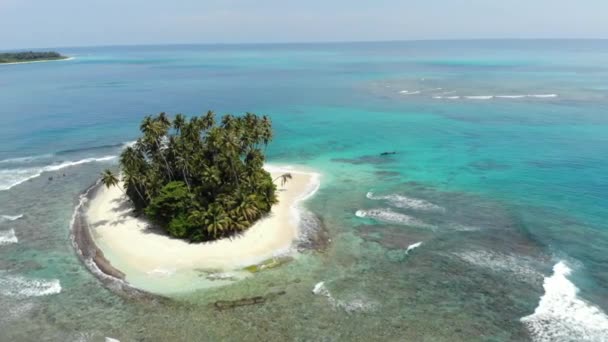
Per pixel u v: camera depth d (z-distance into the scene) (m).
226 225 48.19
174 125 59.44
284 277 42.72
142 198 54.91
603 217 54.97
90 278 42.88
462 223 54.19
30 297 40.06
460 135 97.94
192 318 36.91
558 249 47.34
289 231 51.59
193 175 54.88
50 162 81.44
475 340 34.53
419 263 45.34
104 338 34.78
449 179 70.38
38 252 48.31
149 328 35.84
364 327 35.97
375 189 66.44
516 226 52.97
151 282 41.72
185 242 48.88
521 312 37.47
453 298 39.59
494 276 42.78
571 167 74.44
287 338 34.69
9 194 65.69
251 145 58.06
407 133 101.00
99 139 98.00
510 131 100.06
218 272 43.28
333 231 52.56
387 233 51.97
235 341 34.38
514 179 69.50
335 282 42.06
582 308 37.62
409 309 38.16
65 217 57.62
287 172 74.62
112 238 50.28
